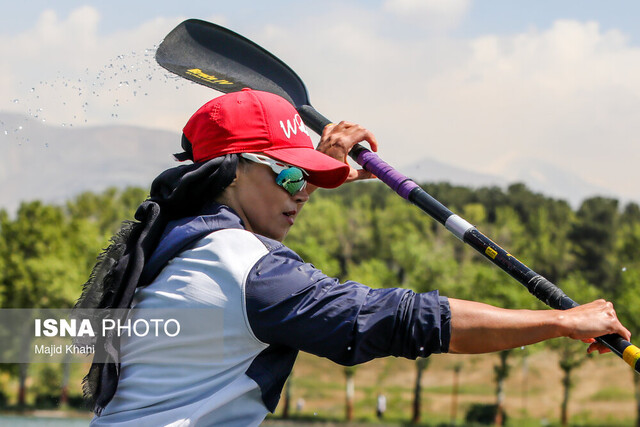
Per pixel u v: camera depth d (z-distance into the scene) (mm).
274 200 2668
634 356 2426
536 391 69938
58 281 67375
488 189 103500
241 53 3883
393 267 84625
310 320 2408
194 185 2621
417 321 2393
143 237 2584
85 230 73688
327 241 84812
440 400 68812
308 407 66812
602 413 67438
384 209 92750
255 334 2461
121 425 2529
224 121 2646
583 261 90438
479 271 62188
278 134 2664
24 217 71688
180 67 3615
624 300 61375
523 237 88562
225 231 2551
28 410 58594
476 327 2387
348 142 3217
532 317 2424
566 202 96812
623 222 92750
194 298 2479
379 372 72812
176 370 2512
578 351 63750
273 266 2471
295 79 3939
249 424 2547
